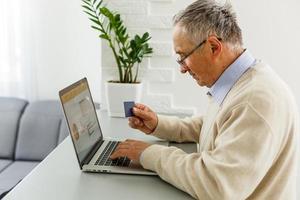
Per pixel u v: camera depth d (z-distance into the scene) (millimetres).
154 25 2062
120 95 1951
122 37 1970
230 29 1133
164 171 1135
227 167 963
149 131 1512
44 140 2949
